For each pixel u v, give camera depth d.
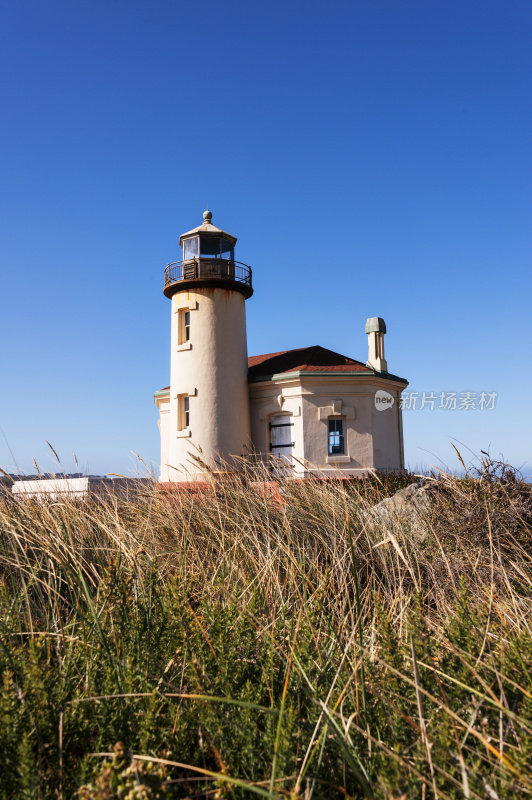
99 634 3.17
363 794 2.21
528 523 5.73
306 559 5.45
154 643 3.26
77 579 4.42
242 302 25.45
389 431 24.58
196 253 25.23
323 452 22.86
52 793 2.14
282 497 7.34
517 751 2.17
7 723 2.23
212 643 3.09
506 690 2.76
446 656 3.06
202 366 24.00
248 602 3.78
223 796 2.04
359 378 23.25
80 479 7.77
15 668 2.75
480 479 6.10
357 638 3.51
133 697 2.65
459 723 2.50
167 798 1.82
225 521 6.71
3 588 4.02
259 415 24.59
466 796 1.95
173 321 25.53
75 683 2.87
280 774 2.19
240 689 2.83
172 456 24.36
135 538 5.83
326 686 2.94
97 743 2.37
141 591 3.90
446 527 5.86
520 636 3.24
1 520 5.84
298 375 23.03
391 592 4.88
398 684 2.72
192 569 5.20
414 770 2.03
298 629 3.39
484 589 4.52
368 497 9.13
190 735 2.53
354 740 2.47
